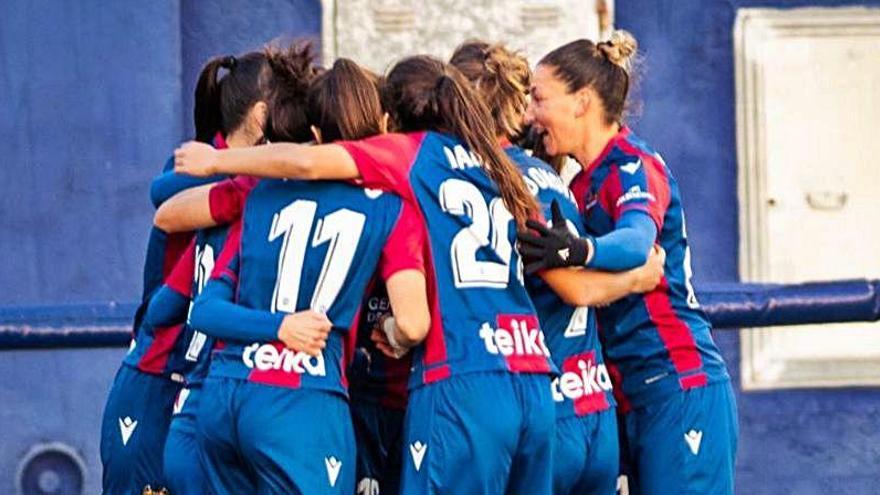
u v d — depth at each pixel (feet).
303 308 59.52
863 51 104.42
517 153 63.98
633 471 67.51
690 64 103.86
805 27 104.01
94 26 101.50
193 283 65.16
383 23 102.37
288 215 60.08
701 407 65.92
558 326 63.36
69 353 101.04
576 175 66.23
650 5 103.71
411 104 61.77
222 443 59.72
